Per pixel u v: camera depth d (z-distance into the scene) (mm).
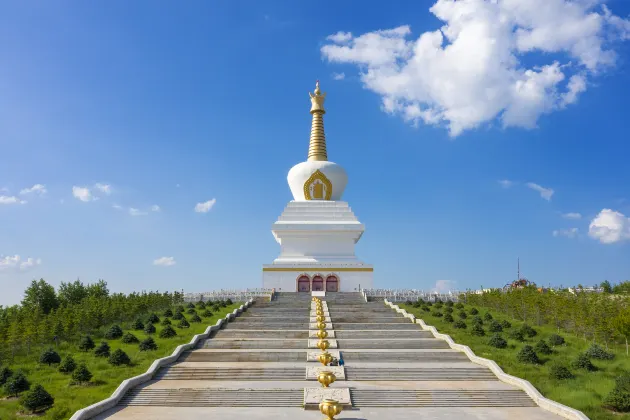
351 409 29844
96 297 68875
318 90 91188
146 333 48062
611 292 65438
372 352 40625
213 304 63438
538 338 45531
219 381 34781
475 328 46875
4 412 28484
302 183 85375
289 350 41500
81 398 30438
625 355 39406
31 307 62000
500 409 29875
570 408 28281
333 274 76625
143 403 30844
